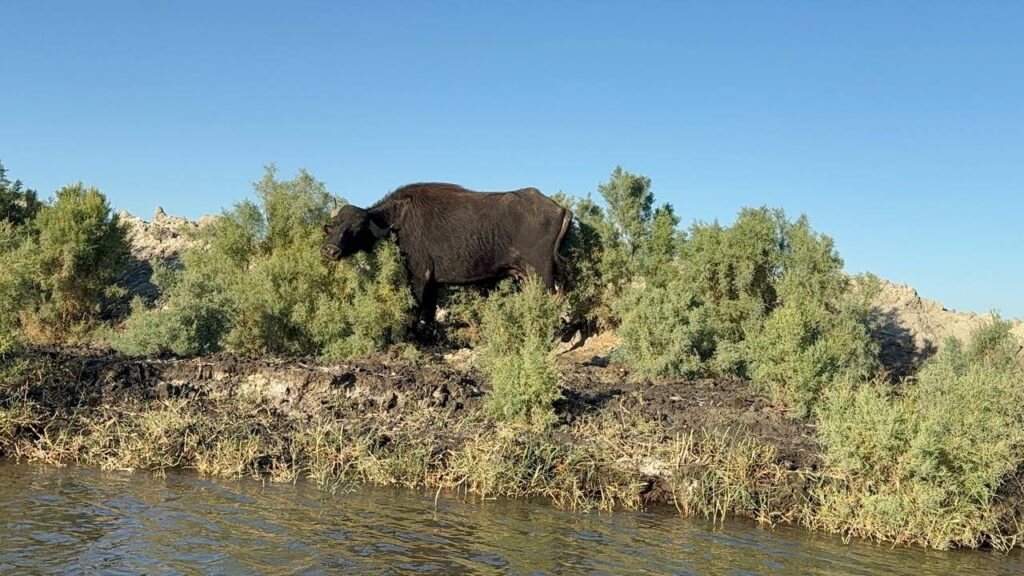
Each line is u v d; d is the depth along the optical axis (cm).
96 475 912
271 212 1853
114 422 1041
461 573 663
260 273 1606
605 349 1777
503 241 1738
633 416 1137
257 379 1198
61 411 1070
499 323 1519
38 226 1767
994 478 864
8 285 1209
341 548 705
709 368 1477
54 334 1667
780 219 1806
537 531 796
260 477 939
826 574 720
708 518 889
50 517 745
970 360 1541
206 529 736
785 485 935
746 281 1706
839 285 1702
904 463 872
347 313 1567
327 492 892
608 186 1959
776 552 776
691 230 1845
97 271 1762
